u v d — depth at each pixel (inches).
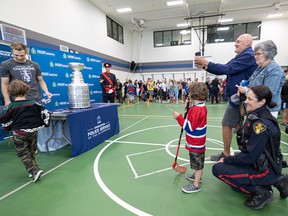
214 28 531.8
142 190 74.7
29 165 83.0
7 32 199.2
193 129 68.2
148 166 96.8
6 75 97.3
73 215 60.6
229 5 400.8
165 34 569.9
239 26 518.3
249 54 85.0
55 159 107.8
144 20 484.1
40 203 67.3
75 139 110.7
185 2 380.5
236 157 63.7
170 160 104.2
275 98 69.3
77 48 323.6
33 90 104.7
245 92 74.5
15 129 79.4
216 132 161.9
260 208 60.9
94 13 378.0
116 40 478.0
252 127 60.4
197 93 66.7
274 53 69.5
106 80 210.8
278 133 59.9
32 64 105.5
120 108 344.2
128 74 562.6
